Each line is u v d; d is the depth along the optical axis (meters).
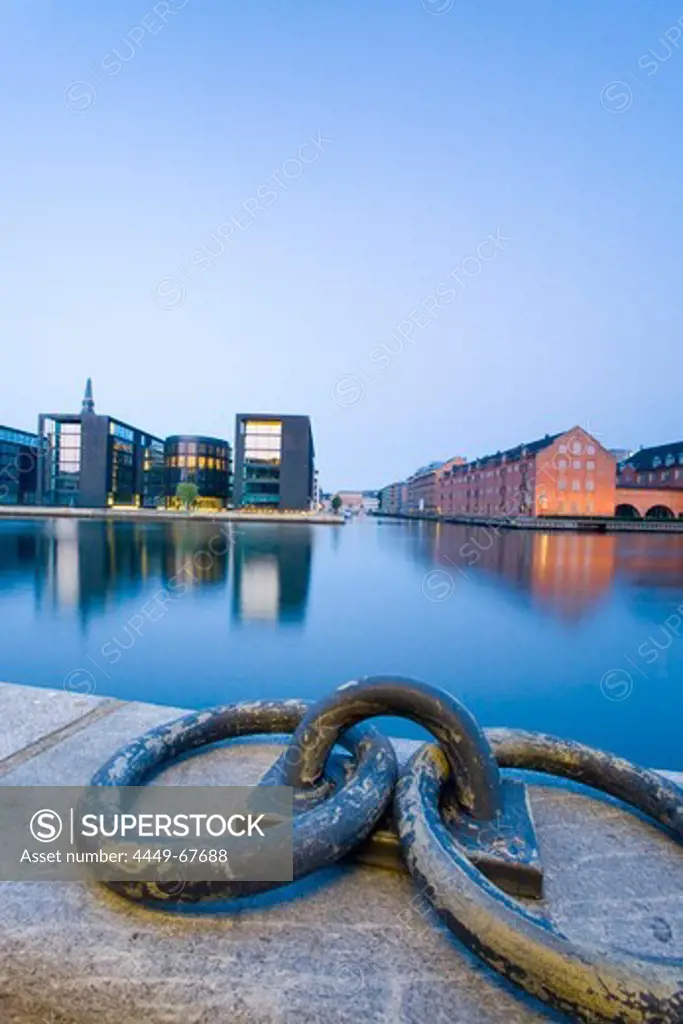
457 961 1.05
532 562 29.39
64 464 78.81
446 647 11.81
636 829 1.49
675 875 1.30
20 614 14.69
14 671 9.95
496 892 1.04
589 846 1.40
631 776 1.55
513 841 1.29
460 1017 0.94
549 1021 0.93
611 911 1.18
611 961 0.89
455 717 1.36
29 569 23.31
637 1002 0.85
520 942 0.93
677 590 20.05
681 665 10.65
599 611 16.00
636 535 51.66
